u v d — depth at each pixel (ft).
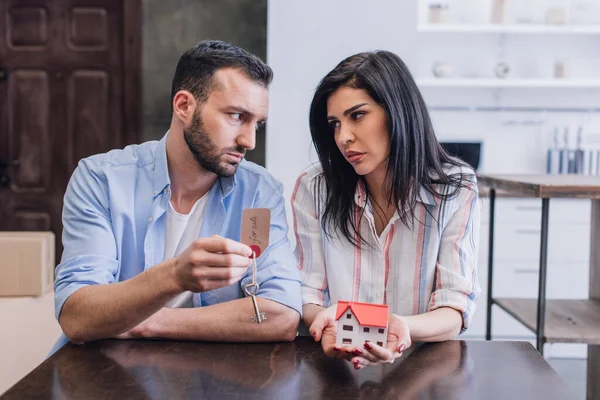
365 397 3.16
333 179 4.93
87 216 4.53
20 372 6.59
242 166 5.05
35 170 12.00
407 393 3.22
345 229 4.93
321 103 4.65
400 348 3.53
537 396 3.21
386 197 4.87
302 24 11.19
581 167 14.12
